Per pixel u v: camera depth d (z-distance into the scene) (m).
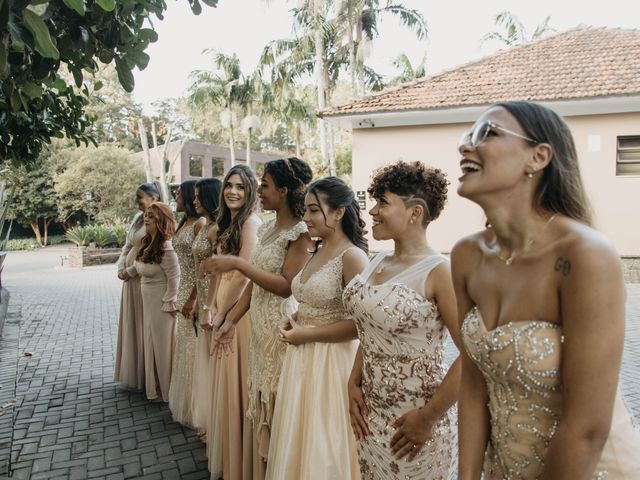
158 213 4.22
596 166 11.07
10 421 4.16
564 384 1.04
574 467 1.00
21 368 5.71
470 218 12.08
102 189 30.95
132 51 1.91
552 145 1.10
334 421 2.16
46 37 1.31
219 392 3.00
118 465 3.43
